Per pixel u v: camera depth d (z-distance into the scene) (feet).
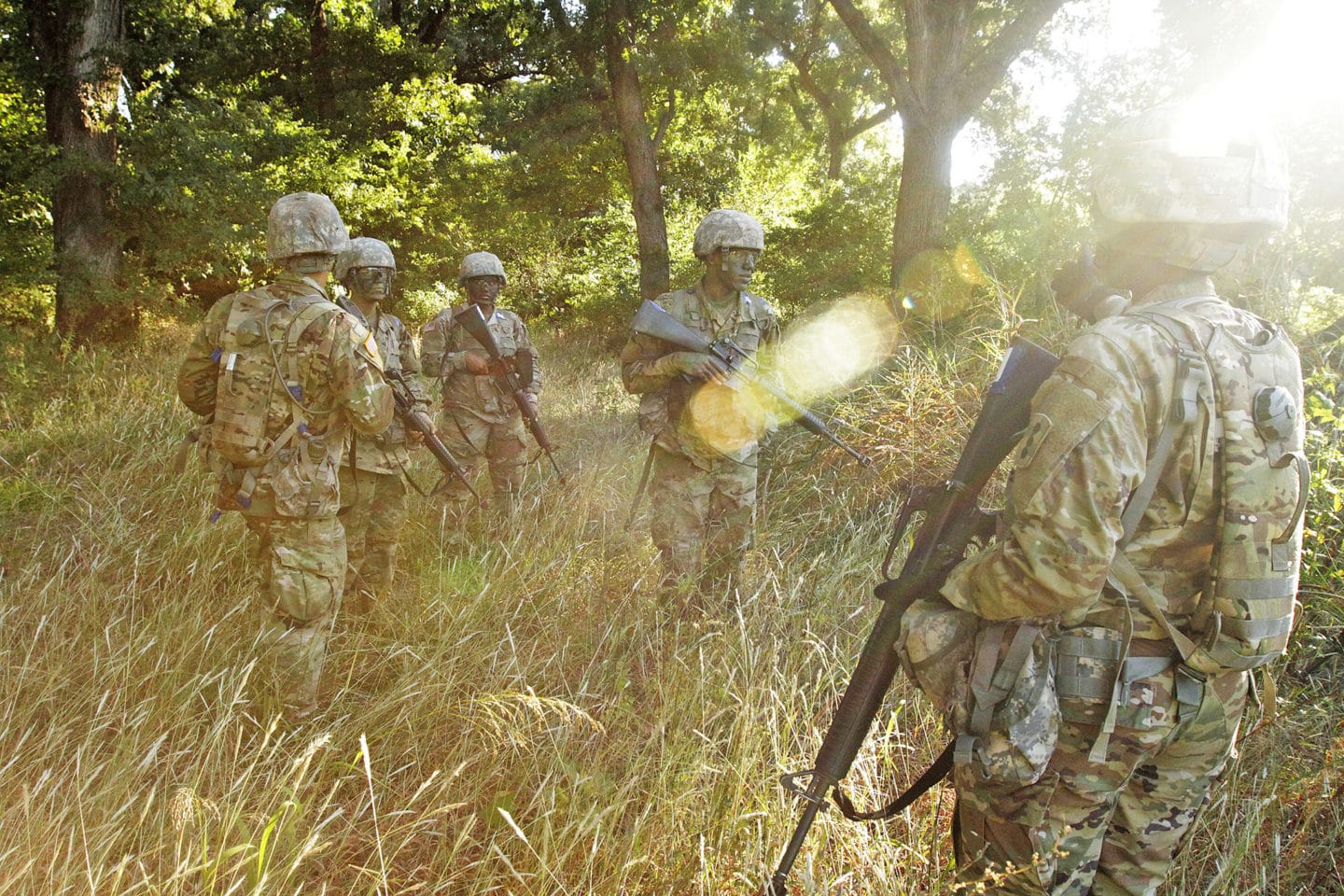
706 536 13.26
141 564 13.05
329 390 10.06
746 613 11.84
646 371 12.76
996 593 5.48
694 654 11.18
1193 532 5.41
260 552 10.44
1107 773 5.64
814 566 13.16
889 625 6.52
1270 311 12.71
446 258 54.49
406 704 9.60
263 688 9.94
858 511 15.75
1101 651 5.49
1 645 10.28
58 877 6.75
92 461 18.88
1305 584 10.23
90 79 30.91
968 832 6.23
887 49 28.43
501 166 52.80
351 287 14.05
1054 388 5.34
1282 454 5.29
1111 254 5.95
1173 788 5.97
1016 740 5.50
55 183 29.71
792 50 61.72
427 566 14.83
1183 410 5.18
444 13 65.00
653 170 40.24
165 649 10.03
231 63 49.37
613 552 14.61
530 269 55.01
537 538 14.66
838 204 43.93
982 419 6.36
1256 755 8.65
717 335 12.96
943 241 28.55
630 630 11.68
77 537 14.48
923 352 18.79
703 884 7.23
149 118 34.60
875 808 8.23
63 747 8.20
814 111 73.97
